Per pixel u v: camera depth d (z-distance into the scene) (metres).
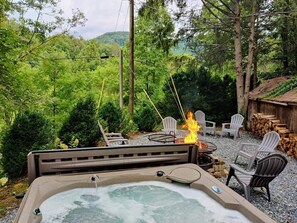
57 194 3.68
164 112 12.72
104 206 3.70
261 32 11.84
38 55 9.04
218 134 10.08
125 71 16.98
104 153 4.23
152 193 4.01
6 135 5.07
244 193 4.43
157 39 12.13
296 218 3.81
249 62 10.97
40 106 8.73
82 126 6.93
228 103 12.24
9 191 4.59
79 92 11.52
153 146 4.46
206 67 12.91
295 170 5.98
